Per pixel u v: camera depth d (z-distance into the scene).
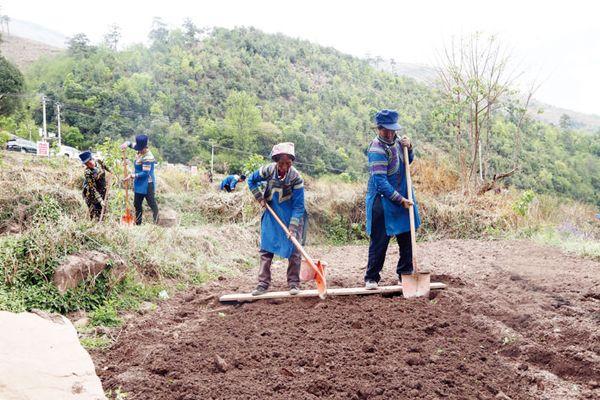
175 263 7.98
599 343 5.04
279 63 129.00
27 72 94.44
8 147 35.12
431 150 16.95
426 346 5.03
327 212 13.55
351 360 4.69
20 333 4.23
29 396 3.68
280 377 4.36
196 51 123.56
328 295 6.77
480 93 16.47
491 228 13.29
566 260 9.20
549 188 33.12
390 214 6.69
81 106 76.00
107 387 4.26
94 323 5.82
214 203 13.53
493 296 6.53
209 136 73.56
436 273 8.08
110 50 107.88
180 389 4.18
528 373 4.62
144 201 13.12
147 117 77.88
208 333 5.50
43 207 7.81
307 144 66.75
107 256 6.67
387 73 134.25
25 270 6.04
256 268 9.46
